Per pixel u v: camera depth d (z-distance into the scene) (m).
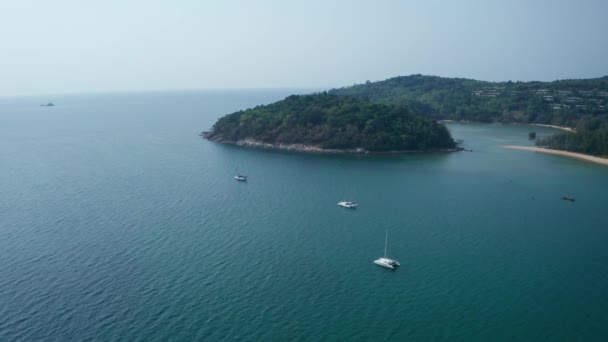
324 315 82.88
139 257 105.50
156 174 199.38
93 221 131.00
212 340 74.50
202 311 82.94
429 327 79.88
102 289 90.12
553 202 157.62
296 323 80.06
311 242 117.50
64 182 181.88
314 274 98.94
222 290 90.81
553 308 86.19
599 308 86.19
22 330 76.38
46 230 122.81
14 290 89.19
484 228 129.62
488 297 90.12
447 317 83.06
